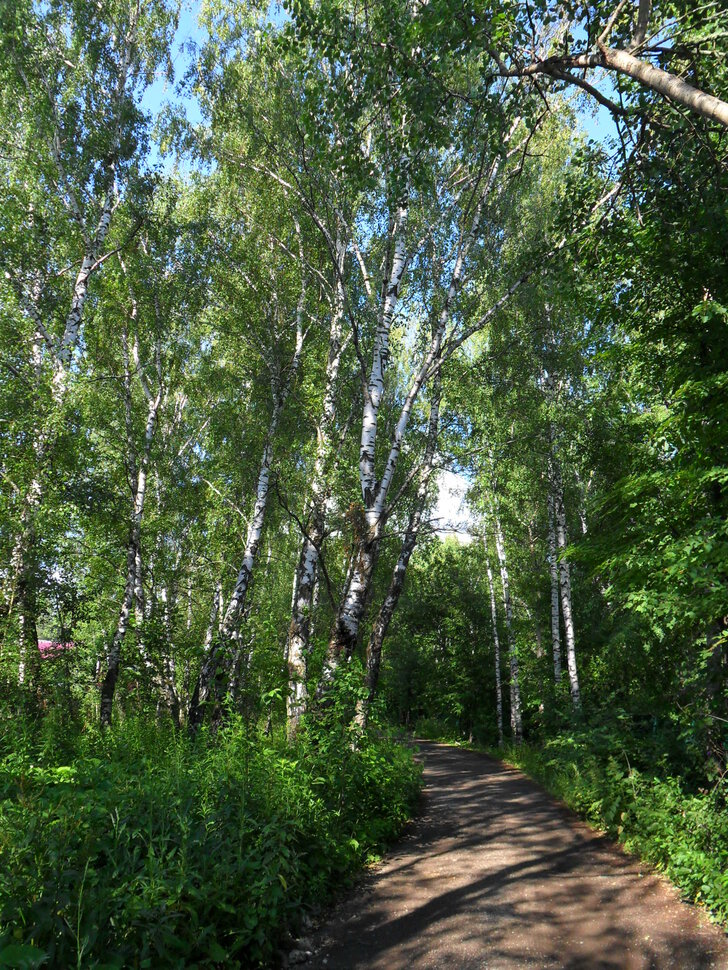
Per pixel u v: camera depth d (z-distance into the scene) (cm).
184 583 2188
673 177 677
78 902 325
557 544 2045
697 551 618
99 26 1664
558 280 897
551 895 626
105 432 1761
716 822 636
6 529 1178
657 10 621
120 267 1836
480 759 2261
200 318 1983
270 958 465
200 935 396
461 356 2064
